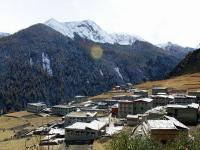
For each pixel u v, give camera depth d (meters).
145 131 105.94
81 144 136.50
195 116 138.25
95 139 141.62
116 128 154.25
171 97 192.75
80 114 193.38
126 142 60.44
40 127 197.50
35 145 141.25
